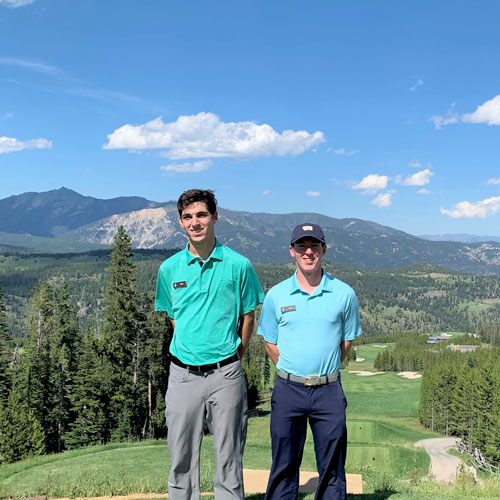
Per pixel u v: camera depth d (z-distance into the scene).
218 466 4.81
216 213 4.80
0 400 41.66
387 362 180.75
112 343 42.75
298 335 5.12
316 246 5.03
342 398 5.08
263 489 7.91
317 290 5.08
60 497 8.91
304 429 5.27
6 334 46.19
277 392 5.20
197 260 4.80
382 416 91.69
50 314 57.34
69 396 42.09
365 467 12.58
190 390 4.80
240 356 4.99
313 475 8.45
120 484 9.56
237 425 4.85
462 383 72.12
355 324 5.20
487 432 56.09
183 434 4.84
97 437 41.56
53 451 43.91
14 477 13.73
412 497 6.93
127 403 42.00
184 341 4.81
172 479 4.91
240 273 4.79
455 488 9.24
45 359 45.84
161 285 5.06
